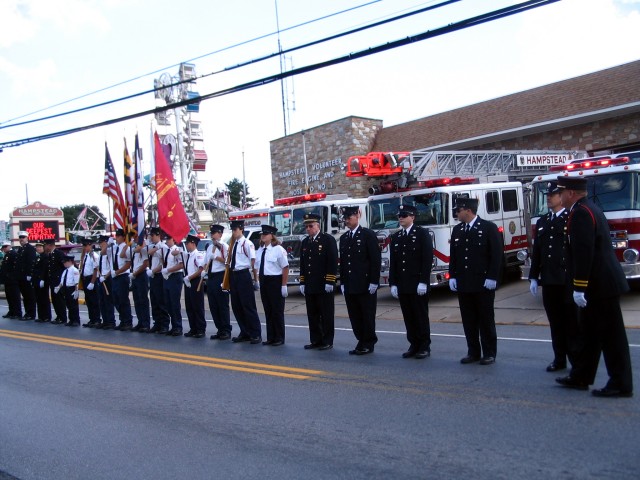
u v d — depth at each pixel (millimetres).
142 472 4871
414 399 6352
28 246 16609
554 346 7227
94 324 13977
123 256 12953
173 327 11914
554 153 18234
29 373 8930
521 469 4402
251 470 4746
